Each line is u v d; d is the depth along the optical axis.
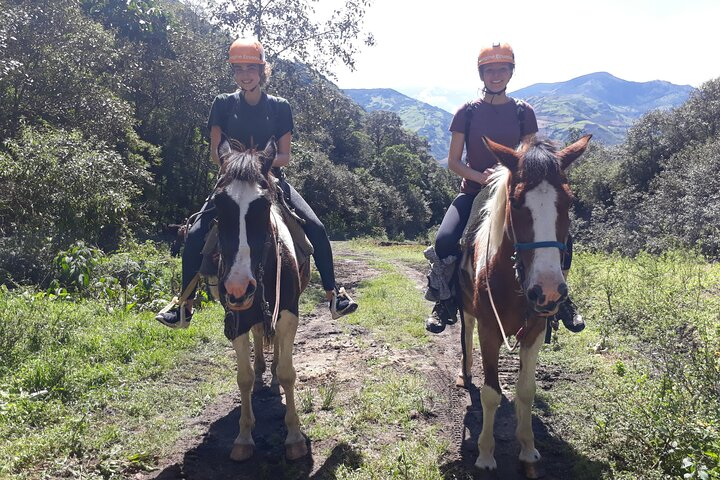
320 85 14.86
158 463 3.59
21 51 12.63
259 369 5.21
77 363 4.92
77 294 7.10
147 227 15.41
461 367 5.03
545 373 5.12
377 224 43.16
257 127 4.18
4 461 3.27
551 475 3.47
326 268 4.22
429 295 4.19
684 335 5.29
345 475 3.42
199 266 3.91
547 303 2.81
